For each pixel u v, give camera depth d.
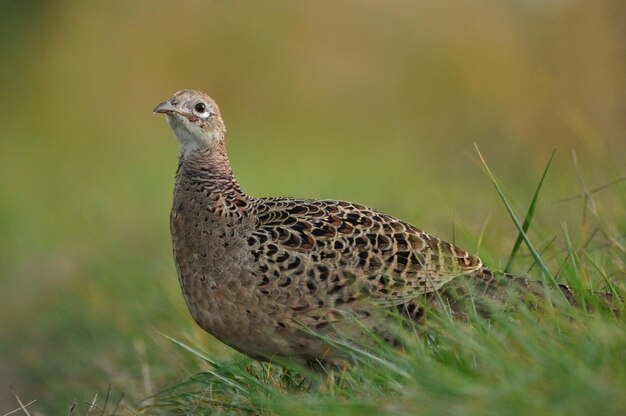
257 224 9.80
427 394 7.33
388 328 9.35
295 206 9.97
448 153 30.17
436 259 9.73
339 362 9.63
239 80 41.84
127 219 26.44
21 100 44.59
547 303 8.68
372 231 9.76
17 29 46.06
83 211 27.91
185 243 10.06
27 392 15.41
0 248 25.97
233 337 9.88
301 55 41.53
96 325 16.73
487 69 32.41
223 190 10.16
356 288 9.47
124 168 35.09
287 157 34.25
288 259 9.53
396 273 9.59
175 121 10.43
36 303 20.23
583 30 26.98
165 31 43.47
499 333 8.25
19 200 31.11
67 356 16.08
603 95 25.56
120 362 14.56
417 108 36.22
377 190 24.25
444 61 34.88
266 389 9.04
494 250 12.14
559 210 15.41
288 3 42.34
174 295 15.41
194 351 10.01
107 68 43.88
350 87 39.97
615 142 21.72
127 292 17.62
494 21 33.66
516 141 26.81
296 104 40.53
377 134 36.91
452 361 7.88
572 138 25.78
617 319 8.45
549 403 6.79
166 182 31.39
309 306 9.49
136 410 11.30
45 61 45.50
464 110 32.94
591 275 10.29
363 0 40.75
